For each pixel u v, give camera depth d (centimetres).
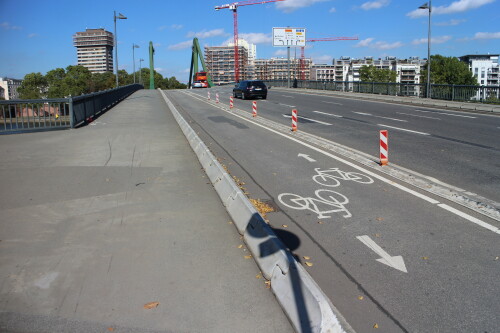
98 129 1548
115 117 1998
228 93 4819
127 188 743
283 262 403
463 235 529
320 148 1160
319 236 535
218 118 2002
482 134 1366
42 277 420
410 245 503
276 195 715
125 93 3941
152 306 368
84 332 332
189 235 530
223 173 740
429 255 475
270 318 353
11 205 650
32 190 734
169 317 353
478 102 2394
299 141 1283
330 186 766
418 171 875
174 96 4197
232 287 403
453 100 2597
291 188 757
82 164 944
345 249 495
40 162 969
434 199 679
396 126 1606
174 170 880
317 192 730
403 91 3128
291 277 380
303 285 362
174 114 2061
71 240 513
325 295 357
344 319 330
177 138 1317
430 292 397
